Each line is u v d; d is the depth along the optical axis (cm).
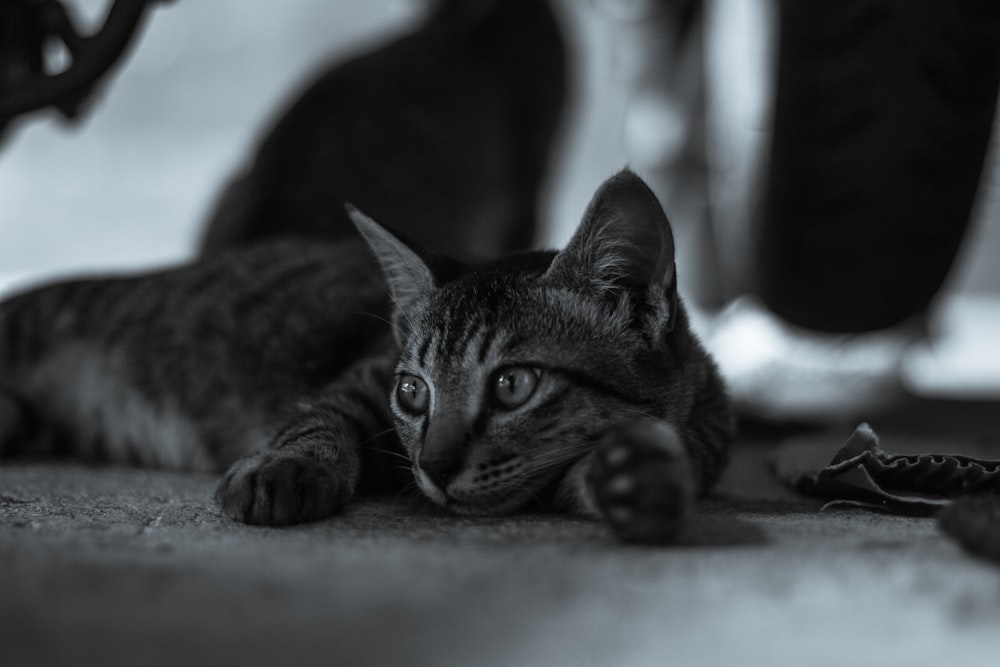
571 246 64
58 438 83
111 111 241
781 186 87
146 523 58
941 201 85
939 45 82
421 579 50
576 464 62
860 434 62
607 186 63
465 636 45
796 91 85
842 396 118
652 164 143
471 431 62
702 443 66
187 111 246
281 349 76
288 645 45
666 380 64
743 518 59
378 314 76
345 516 61
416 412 65
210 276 81
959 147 84
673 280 63
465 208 109
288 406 72
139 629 46
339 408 67
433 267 69
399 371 66
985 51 82
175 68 245
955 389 129
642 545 54
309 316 77
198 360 78
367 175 103
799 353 129
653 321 64
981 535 52
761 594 48
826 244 87
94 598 48
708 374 68
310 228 100
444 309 66
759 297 94
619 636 46
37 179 239
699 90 140
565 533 56
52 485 69
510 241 120
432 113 108
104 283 83
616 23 138
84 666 44
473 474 61
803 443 76
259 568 51
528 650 45
